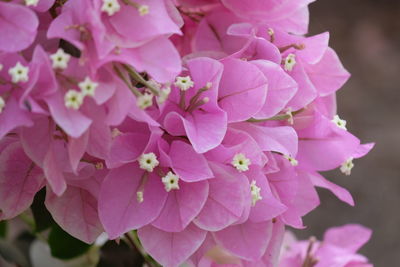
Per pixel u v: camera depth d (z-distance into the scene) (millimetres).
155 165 430
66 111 404
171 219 439
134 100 414
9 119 401
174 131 441
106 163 425
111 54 414
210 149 433
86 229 448
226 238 456
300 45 464
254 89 446
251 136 449
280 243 468
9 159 437
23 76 398
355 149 471
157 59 423
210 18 491
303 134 479
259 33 477
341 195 485
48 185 444
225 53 472
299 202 478
